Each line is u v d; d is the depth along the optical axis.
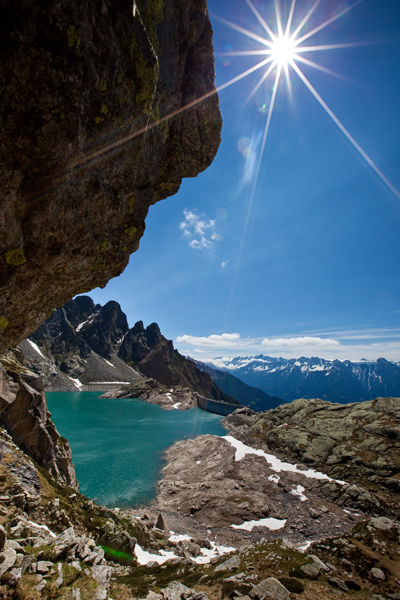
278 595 13.42
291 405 92.50
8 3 5.14
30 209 7.49
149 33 9.92
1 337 9.30
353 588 15.03
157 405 164.38
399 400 74.88
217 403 155.88
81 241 9.62
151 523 36.75
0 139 6.17
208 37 14.85
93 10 6.50
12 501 19.25
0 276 7.66
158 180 16.19
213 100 15.48
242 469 59.31
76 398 180.38
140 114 9.52
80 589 9.34
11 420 30.77
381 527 22.97
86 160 8.31
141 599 11.05
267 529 38.00
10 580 8.55
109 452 73.69
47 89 6.20
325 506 44.78
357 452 58.91
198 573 18.34
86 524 22.77
